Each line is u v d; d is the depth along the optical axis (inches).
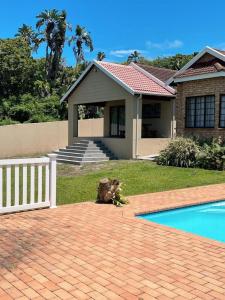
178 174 601.6
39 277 200.4
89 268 213.2
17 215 336.8
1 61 1418.6
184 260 227.3
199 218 407.5
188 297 178.7
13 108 1344.7
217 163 642.8
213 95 753.0
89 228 297.3
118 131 1017.5
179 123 820.6
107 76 887.1
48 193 367.6
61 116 1403.8
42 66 1782.7
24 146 1053.2
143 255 235.5
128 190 492.4
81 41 2118.6
